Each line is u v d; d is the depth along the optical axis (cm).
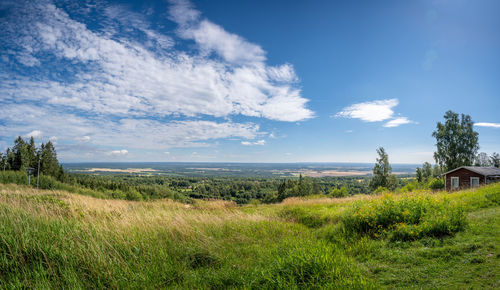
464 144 3753
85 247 496
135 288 401
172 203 1603
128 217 776
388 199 786
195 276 439
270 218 1023
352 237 665
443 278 360
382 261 472
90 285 407
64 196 1409
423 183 3212
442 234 553
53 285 398
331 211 1116
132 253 498
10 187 2114
